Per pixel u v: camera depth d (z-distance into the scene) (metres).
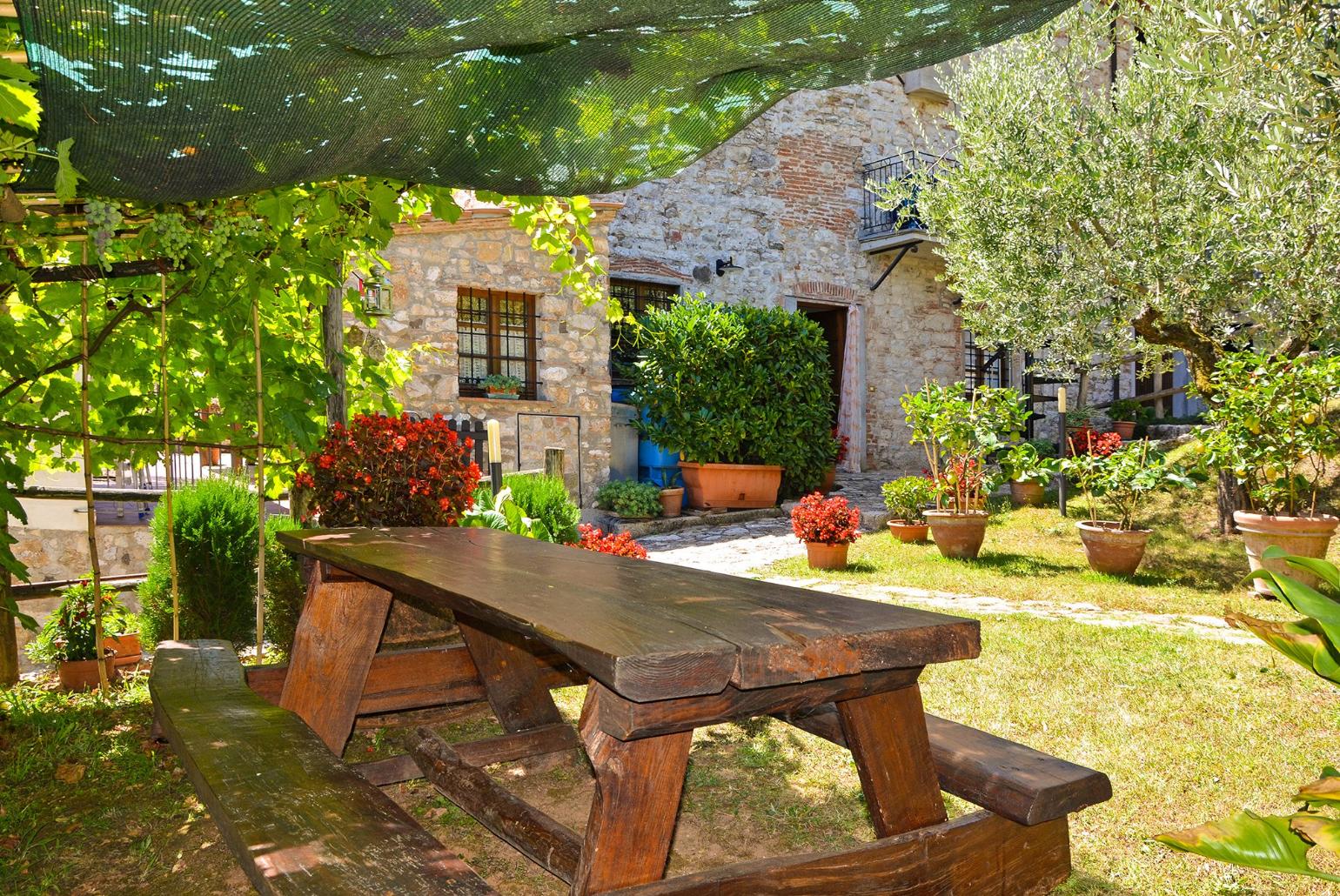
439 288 9.47
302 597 4.62
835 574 7.21
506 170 2.96
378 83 2.32
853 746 1.71
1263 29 3.87
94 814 2.72
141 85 2.10
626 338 11.97
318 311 5.14
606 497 10.27
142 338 4.43
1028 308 7.66
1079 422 12.77
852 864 1.60
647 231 12.05
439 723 3.58
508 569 2.16
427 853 1.42
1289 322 6.13
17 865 2.39
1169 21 6.61
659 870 1.49
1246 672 4.06
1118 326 7.41
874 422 13.85
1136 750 3.09
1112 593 6.14
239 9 1.89
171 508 4.11
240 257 3.74
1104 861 2.31
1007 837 1.75
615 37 2.39
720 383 10.87
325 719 2.85
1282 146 4.28
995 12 2.40
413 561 2.32
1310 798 1.09
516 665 3.29
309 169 2.69
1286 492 6.08
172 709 2.24
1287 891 2.14
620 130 2.82
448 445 4.62
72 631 4.46
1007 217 7.51
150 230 3.54
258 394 4.24
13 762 3.17
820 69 2.68
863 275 13.72
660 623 1.44
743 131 12.82
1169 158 6.74
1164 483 7.08
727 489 10.88
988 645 4.61
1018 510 9.76
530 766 3.14
